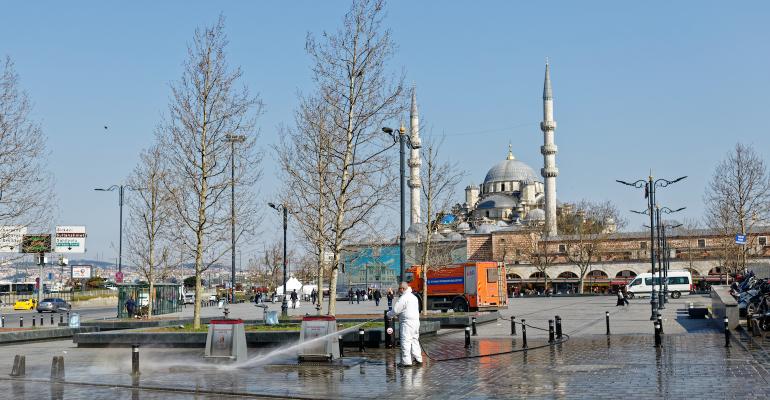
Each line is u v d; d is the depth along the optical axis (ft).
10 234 121.19
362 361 71.97
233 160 132.87
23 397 53.42
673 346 81.66
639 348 80.74
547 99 515.50
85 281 431.43
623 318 144.36
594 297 305.32
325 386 55.98
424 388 54.08
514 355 77.00
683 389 50.44
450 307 174.70
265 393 52.95
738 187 193.06
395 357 76.54
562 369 63.62
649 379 55.77
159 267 186.60
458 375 61.00
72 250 298.15
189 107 102.68
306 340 71.20
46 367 73.41
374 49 99.40
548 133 513.86
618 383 54.19
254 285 487.61
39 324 164.96
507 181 618.03
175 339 95.81
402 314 68.03
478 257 449.48
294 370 66.18
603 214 435.53
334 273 100.07
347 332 88.53
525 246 431.43
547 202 509.76
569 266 406.41
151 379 61.93
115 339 98.27
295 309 231.50
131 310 158.81
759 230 363.76
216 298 324.60
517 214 556.92
